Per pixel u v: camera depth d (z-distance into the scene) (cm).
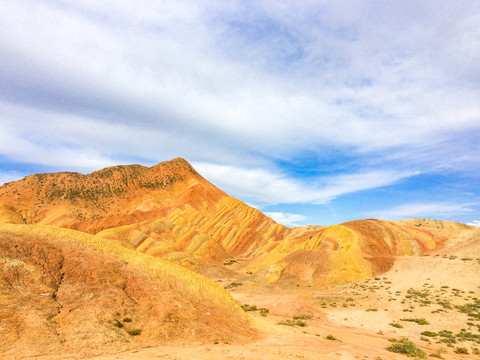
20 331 1838
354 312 4244
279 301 5250
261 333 2895
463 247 7944
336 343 2614
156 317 2516
